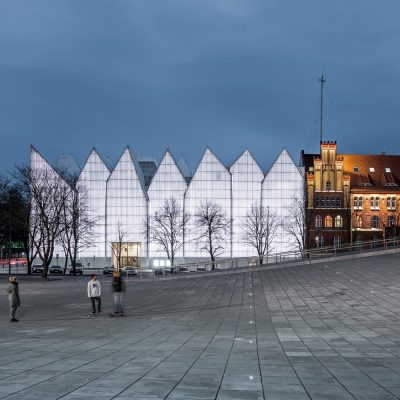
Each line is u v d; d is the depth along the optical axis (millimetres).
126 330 22297
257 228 104188
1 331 21984
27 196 87375
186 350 16312
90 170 111188
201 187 110062
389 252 56781
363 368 13102
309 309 29688
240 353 15688
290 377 11820
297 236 107000
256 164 110250
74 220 86875
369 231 108875
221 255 108250
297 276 45969
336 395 10078
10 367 12898
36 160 111625
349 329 22047
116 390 10211
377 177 114375
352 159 117188
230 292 40875
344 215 108625
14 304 26031
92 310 30844
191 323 25156
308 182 109375
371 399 9789
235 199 109875
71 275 79875
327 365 13531
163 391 10156
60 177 95625
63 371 12336
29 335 20469
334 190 109125
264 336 20234
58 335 20469
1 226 87875
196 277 55875
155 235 108125
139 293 43656
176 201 109938
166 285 49656
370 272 43406
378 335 20062
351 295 34062
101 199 110625
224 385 10820
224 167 110125
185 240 108688
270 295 37156
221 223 105562
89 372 12219
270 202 109312
